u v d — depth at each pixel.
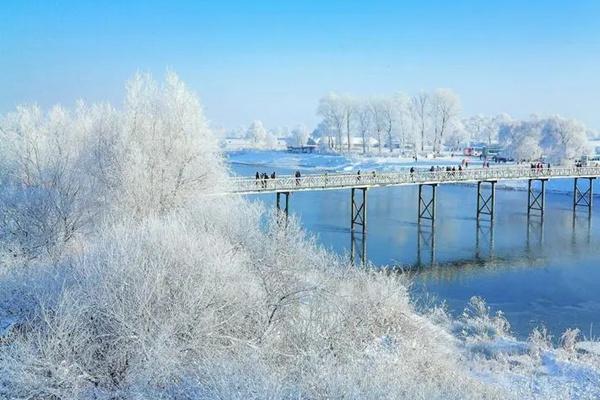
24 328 13.54
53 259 18.97
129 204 22.45
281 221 18.50
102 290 13.14
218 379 11.14
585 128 84.44
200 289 13.36
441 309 19.50
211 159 25.58
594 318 20.55
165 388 11.59
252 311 14.06
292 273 15.41
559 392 13.40
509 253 30.94
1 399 11.04
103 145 25.02
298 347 13.39
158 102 25.72
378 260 29.05
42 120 34.22
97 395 11.61
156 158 23.92
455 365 14.77
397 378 12.27
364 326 15.23
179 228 16.66
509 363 15.46
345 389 11.25
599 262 28.98
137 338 12.26
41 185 22.98
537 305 22.09
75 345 12.06
